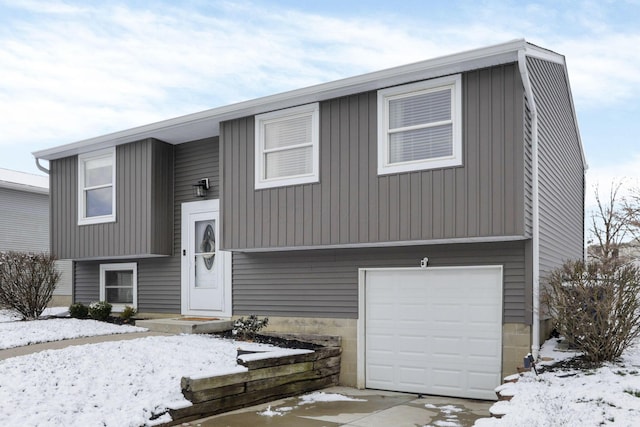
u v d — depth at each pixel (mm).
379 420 7172
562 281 8055
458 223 8188
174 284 12453
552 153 10422
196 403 7027
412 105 8820
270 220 10023
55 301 19484
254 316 10445
